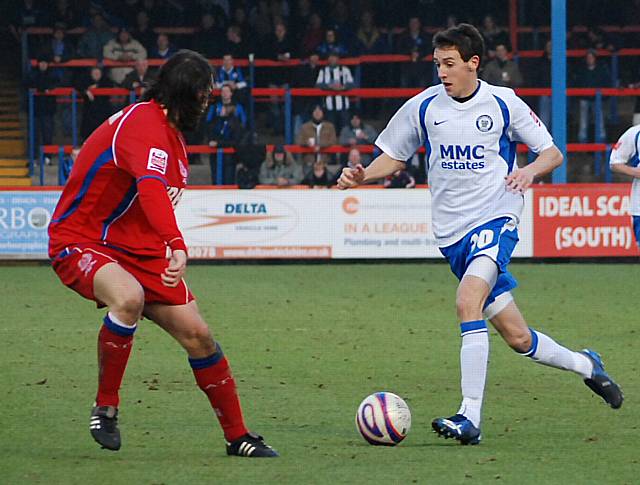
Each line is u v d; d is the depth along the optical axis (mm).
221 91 69625
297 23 78750
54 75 77062
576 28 82312
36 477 17719
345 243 58281
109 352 18562
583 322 38625
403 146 22094
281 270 56875
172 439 20906
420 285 50094
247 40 77250
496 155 21453
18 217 58406
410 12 80688
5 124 82312
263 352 32188
